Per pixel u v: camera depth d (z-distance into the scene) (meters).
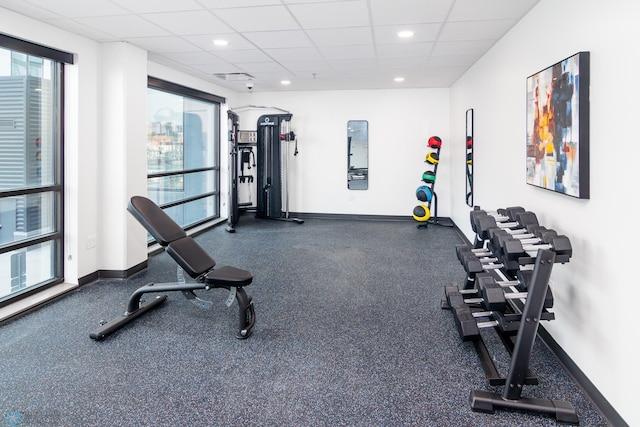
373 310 3.43
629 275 1.84
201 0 3.04
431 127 7.61
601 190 2.09
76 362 2.57
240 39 4.11
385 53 4.73
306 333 3.00
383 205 7.93
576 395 2.23
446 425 1.98
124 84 4.10
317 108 7.93
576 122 2.25
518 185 3.44
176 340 2.88
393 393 2.25
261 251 5.46
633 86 1.81
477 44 4.28
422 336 2.95
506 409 2.08
